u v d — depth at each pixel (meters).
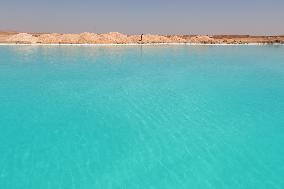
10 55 46.06
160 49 64.31
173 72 31.70
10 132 13.36
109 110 16.89
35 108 17.12
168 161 10.81
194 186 9.27
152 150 11.70
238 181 9.59
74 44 75.50
